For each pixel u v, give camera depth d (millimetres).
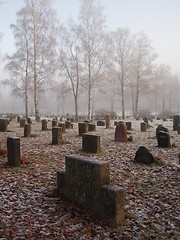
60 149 10906
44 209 4883
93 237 3910
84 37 29906
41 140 13484
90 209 4695
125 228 4152
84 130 14922
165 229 4184
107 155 9711
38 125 22578
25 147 11328
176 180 6582
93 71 31641
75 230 4105
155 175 7105
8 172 7258
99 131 18422
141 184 6410
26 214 4656
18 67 29172
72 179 5117
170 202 5199
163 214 4703
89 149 10367
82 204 4879
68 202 5125
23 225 4254
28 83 30016
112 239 3855
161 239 3893
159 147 11195
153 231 4113
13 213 4676
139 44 38781
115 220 4230
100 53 30344
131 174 7254
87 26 29953
